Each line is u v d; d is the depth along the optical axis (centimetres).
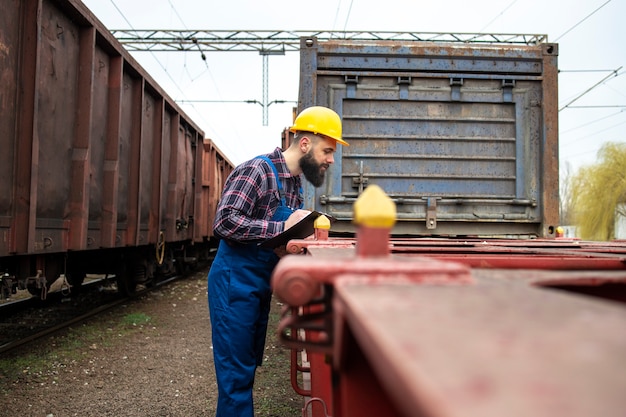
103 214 627
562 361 35
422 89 570
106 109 639
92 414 370
